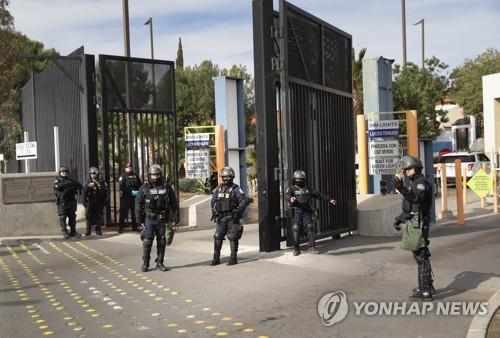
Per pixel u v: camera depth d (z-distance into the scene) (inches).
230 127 800.9
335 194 549.3
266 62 471.2
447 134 2081.7
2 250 563.8
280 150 483.2
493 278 361.1
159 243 423.8
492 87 1178.6
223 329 272.7
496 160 1002.7
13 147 1189.1
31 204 654.5
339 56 578.9
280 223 478.9
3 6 1360.7
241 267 418.9
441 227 650.8
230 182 433.4
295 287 350.9
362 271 389.7
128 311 312.7
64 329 283.1
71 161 749.9
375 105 805.2
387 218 575.8
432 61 1519.4
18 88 1449.3
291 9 486.3
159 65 726.5
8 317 309.6
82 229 698.2
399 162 625.9
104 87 679.7
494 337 247.6
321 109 534.0
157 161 726.5
